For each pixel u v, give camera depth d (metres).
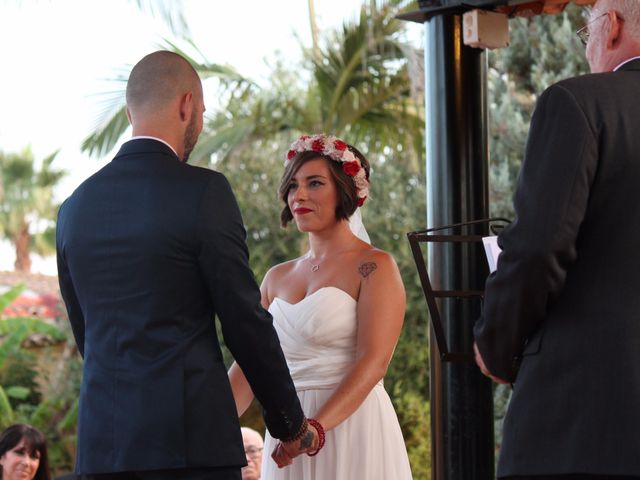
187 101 3.09
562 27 10.64
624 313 2.52
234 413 2.91
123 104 11.77
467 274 4.70
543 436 2.57
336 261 3.79
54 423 15.23
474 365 4.61
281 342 3.79
